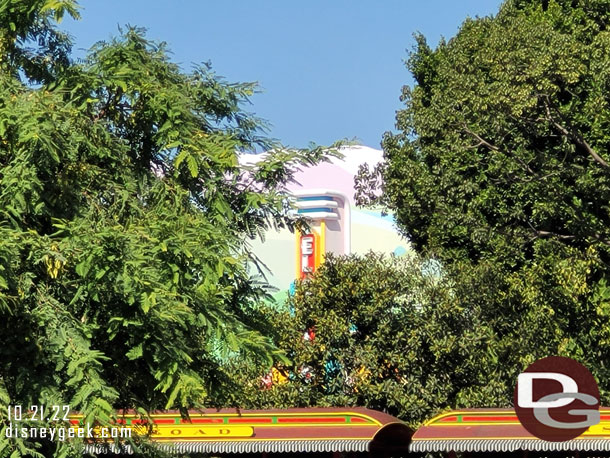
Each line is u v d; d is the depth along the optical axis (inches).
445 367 1248.2
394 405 1227.2
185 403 556.1
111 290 548.7
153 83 657.0
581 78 1268.5
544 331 1262.3
